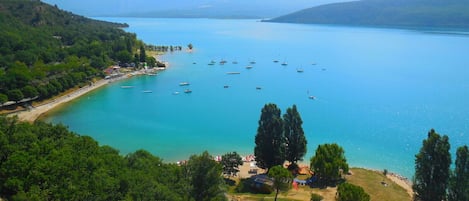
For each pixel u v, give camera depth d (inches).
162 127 6210.6
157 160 2903.5
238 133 5920.3
